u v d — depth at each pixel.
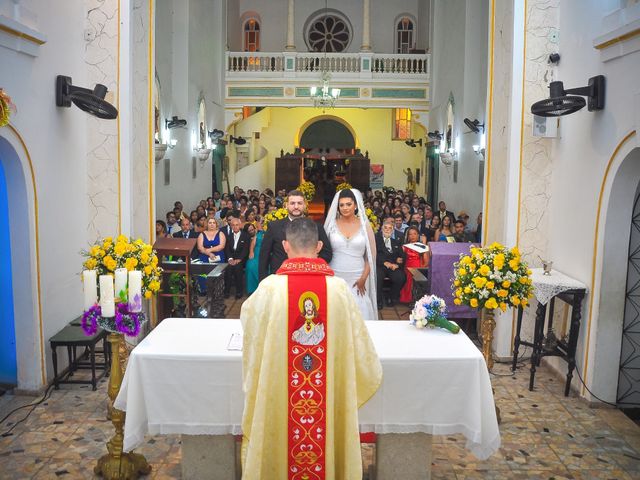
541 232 7.50
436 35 20.91
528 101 7.33
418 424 4.00
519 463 5.03
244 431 3.57
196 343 4.11
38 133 6.24
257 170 28.08
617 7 5.84
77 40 7.17
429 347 4.12
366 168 27.86
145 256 5.14
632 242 6.19
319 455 3.58
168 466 4.84
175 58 16.27
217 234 10.71
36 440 5.30
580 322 6.57
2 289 6.25
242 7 26.23
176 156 15.97
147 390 3.94
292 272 3.60
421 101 22.25
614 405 6.23
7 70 5.61
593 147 6.33
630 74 5.59
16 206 6.07
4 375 6.40
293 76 22.06
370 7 26.00
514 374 7.14
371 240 5.71
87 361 7.26
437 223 13.98
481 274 5.50
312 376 3.54
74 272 7.19
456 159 17.72
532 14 7.24
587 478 4.80
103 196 7.53
